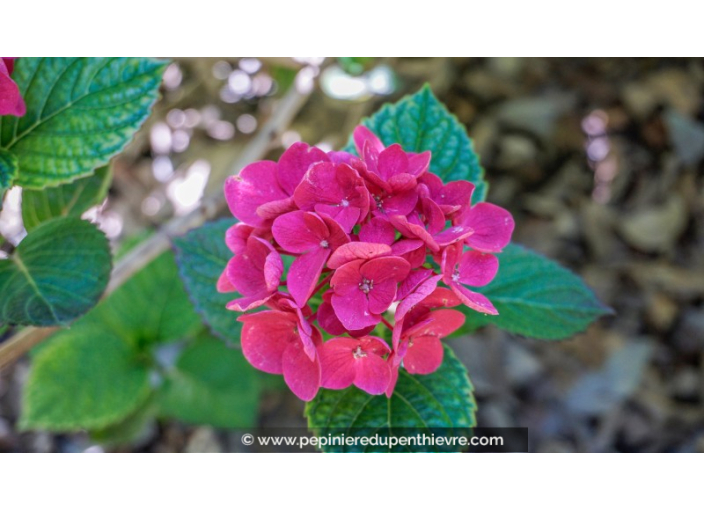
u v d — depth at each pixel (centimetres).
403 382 47
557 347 89
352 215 41
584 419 85
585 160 97
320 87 83
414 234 40
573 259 92
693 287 90
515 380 87
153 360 69
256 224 43
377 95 89
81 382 66
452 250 40
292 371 42
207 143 87
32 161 47
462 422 46
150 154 87
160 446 80
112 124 47
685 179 94
